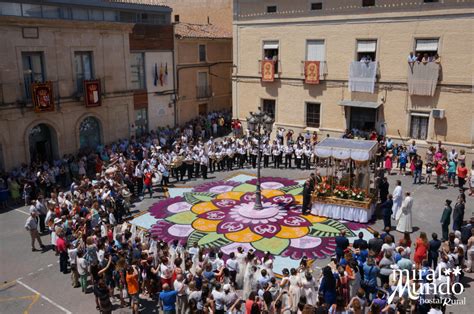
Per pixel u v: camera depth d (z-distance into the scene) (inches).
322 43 1195.9
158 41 1347.2
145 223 802.2
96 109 1159.6
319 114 1243.2
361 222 776.9
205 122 1472.7
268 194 926.4
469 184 925.8
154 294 573.3
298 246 698.8
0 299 583.5
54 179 976.3
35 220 723.4
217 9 1820.9
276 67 1289.4
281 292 495.5
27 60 1003.3
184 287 506.6
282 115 1307.8
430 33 1026.7
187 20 1910.7
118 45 1197.7
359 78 1136.8
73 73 1091.3
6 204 923.4
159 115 1386.6
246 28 1323.8
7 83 959.6
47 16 1023.0
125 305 559.8
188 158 1039.6
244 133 1391.5
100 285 514.6
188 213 842.2
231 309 470.3
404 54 1072.2
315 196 812.0
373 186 864.9
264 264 547.5
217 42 1581.0
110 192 801.6
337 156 781.3
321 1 1175.0
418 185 953.5
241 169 1117.7
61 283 622.5
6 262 684.1
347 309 452.8
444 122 1043.3
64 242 644.1
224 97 1660.9
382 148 1051.3
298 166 1107.3
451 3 986.1
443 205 842.8
